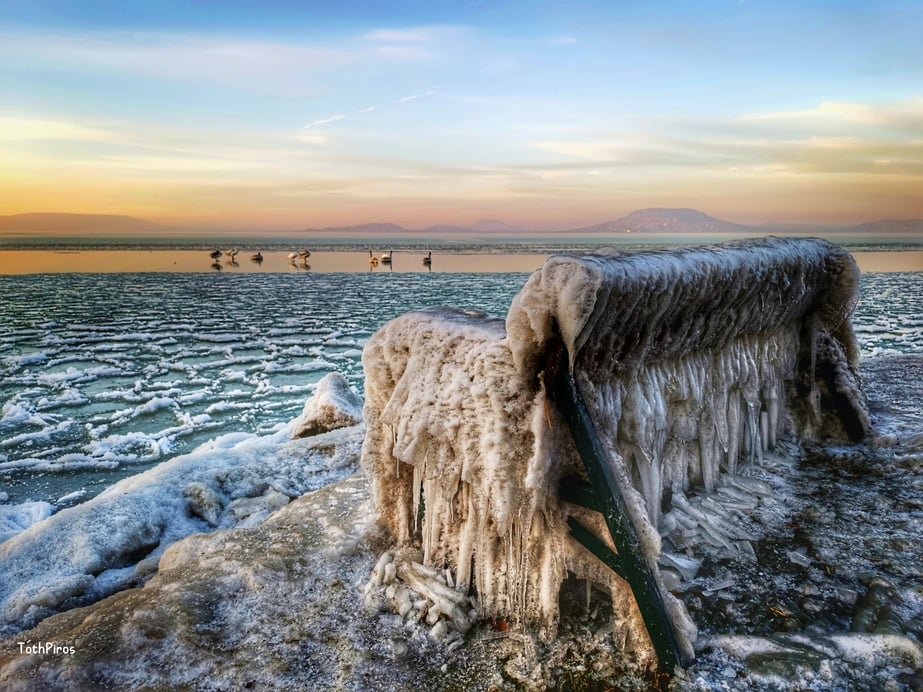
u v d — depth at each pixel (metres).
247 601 3.30
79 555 4.08
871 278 30.47
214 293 27.88
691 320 3.56
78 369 13.33
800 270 4.48
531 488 2.79
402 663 2.85
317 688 2.70
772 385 4.80
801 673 2.67
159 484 5.05
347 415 6.84
